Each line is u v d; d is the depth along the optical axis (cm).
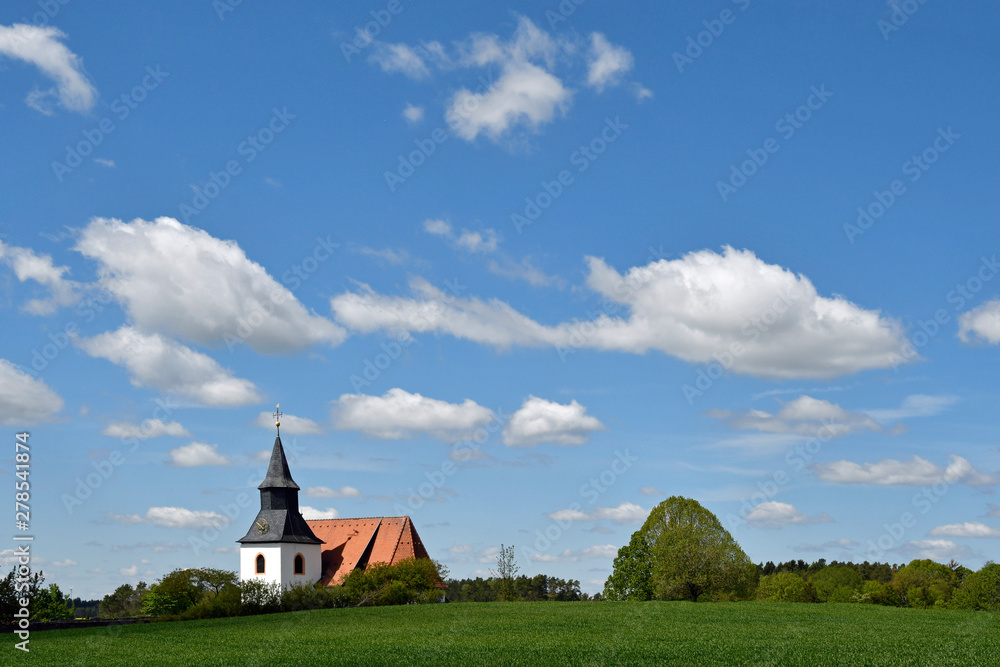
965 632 4072
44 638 4312
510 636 3994
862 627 4375
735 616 5162
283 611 6688
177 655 3444
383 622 5012
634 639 3791
